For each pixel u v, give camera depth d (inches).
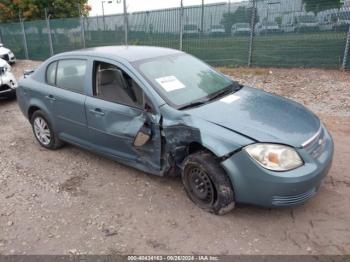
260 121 130.0
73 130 183.0
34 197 155.9
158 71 156.7
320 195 143.7
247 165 119.6
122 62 157.0
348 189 147.1
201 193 136.6
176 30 490.0
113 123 156.8
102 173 175.3
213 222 130.7
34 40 729.6
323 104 275.3
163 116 139.0
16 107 317.4
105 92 161.6
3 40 809.5
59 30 669.3
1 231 133.3
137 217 136.9
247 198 124.1
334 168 165.3
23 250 122.2
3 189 164.6
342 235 120.4
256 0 416.8
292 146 119.6
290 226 126.6
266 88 339.6
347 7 369.1
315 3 385.4
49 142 205.5
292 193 117.9
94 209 144.0
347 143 194.9
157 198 149.0
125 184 162.6
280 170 117.0
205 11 455.5
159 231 128.0
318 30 392.2
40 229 133.1
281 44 418.0
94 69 167.6
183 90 151.3
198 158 130.8
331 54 390.9
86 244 123.3
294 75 379.2
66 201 151.2
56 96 184.5
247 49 442.0
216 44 460.4
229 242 120.2
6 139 233.6
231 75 409.1
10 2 912.3
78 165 186.2
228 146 122.4
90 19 605.9
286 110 142.4
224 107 140.6
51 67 194.1
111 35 581.9
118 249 119.8
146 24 522.0
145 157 150.3
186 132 132.2
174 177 166.2
